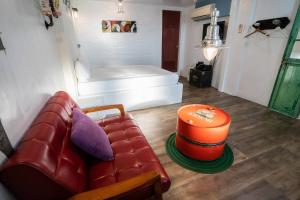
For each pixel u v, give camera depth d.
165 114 2.91
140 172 1.11
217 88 4.41
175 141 2.06
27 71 1.16
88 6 4.27
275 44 2.95
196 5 4.80
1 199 0.71
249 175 1.62
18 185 0.72
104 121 1.79
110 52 4.85
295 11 2.63
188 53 5.48
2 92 0.82
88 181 1.07
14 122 0.90
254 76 3.40
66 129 1.21
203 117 1.79
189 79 4.86
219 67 4.28
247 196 1.41
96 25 4.48
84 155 1.20
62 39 2.17
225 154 1.89
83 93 2.69
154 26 5.07
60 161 0.90
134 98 2.99
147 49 5.22
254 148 2.01
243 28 3.43
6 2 1.00
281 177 1.60
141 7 4.74
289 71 2.77
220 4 3.96
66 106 1.45
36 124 1.02
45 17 1.70
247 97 3.61
